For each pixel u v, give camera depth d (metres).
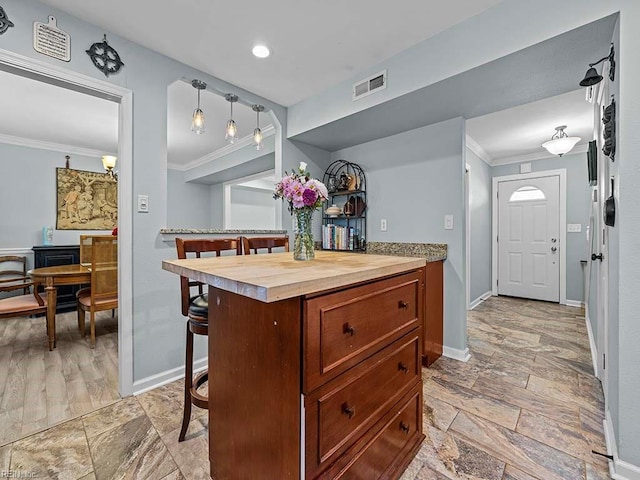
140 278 1.99
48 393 1.96
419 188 2.78
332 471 0.93
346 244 3.21
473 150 4.17
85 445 1.49
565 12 1.47
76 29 1.74
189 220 6.02
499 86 1.99
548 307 4.22
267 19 1.78
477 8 1.71
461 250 2.53
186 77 2.24
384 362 1.16
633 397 1.27
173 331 2.15
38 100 2.95
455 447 1.48
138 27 1.83
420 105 2.28
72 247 4.09
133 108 1.96
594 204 2.70
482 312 3.96
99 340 2.92
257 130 2.74
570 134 3.67
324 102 2.63
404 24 1.83
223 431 1.17
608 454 1.42
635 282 1.26
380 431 1.14
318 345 0.87
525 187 4.72
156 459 1.41
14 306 2.62
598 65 1.70
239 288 0.83
